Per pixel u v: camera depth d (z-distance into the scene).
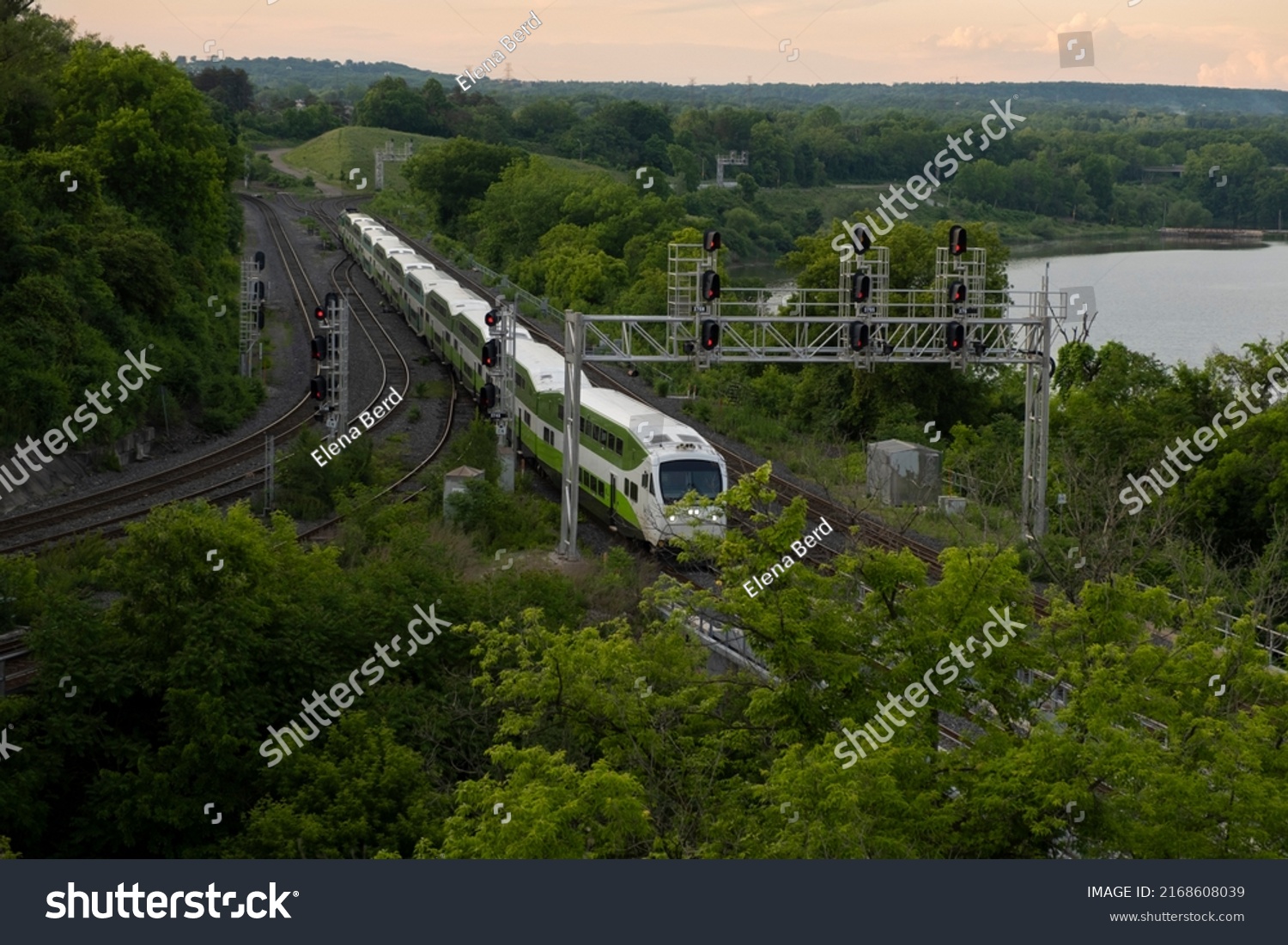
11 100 59.47
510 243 100.25
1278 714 16.44
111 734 20.17
